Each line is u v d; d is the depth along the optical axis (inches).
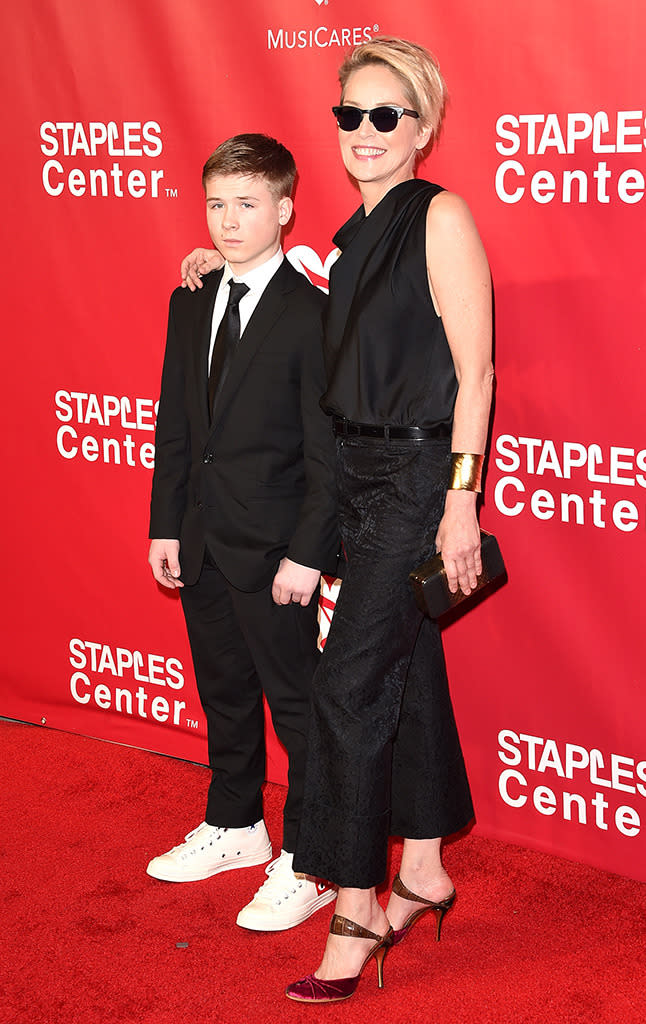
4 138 118.8
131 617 123.3
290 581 87.0
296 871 83.3
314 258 103.5
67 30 112.3
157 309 113.9
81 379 120.5
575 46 87.4
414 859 88.6
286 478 90.7
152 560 97.0
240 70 103.4
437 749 87.4
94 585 125.1
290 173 89.6
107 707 127.3
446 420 78.1
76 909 95.1
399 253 77.1
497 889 96.6
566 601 97.0
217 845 100.6
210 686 98.7
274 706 94.0
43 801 114.0
